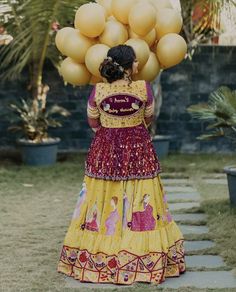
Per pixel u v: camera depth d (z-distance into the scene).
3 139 9.63
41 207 6.77
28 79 9.43
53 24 8.12
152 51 5.05
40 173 8.38
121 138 4.59
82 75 4.97
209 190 7.54
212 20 9.10
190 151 9.75
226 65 9.59
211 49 9.55
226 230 5.77
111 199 4.59
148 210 4.57
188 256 5.12
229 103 6.31
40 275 4.71
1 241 5.53
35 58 8.69
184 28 8.90
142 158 4.59
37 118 8.88
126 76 4.61
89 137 9.76
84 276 4.59
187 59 9.55
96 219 4.62
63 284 4.54
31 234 5.75
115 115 4.59
